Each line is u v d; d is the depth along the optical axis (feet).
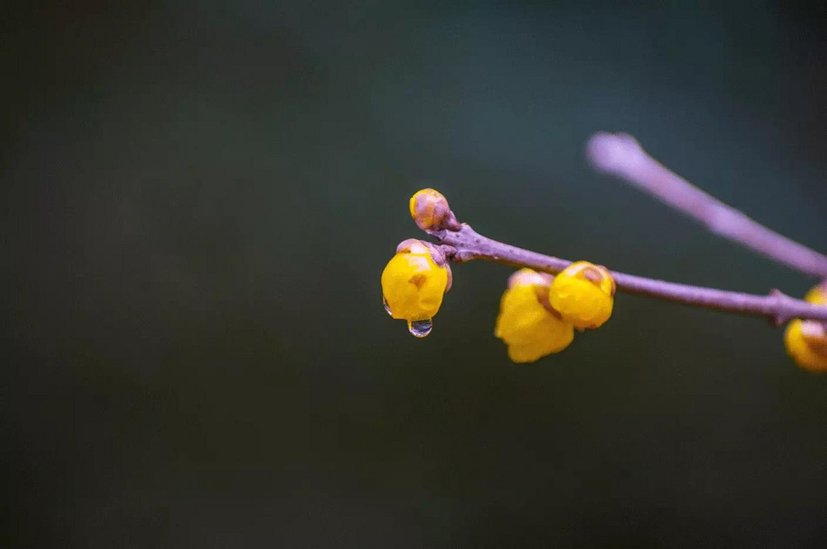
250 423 1.95
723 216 1.55
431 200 1.21
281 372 1.96
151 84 2.04
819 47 2.09
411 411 1.95
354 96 2.05
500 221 1.99
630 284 1.25
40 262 1.97
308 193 2.00
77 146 2.01
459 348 1.96
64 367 1.95
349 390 1.95
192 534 1.93
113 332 1.96
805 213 2.03
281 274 1.98
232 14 2.06
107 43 2.04
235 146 2.01
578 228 2.00
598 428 1.97
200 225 1.99
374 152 2.02
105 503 1.93
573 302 1.22
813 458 1.96
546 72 2.08
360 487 1.94
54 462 1.94
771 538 1.95
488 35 2.10
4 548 1.89
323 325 1.96
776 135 2.07
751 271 2.01
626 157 1.59
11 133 1.99
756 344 1.99
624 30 2.12
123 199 2.00
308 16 2.07
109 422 1.95
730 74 2.09
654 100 2.08
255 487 1.94
